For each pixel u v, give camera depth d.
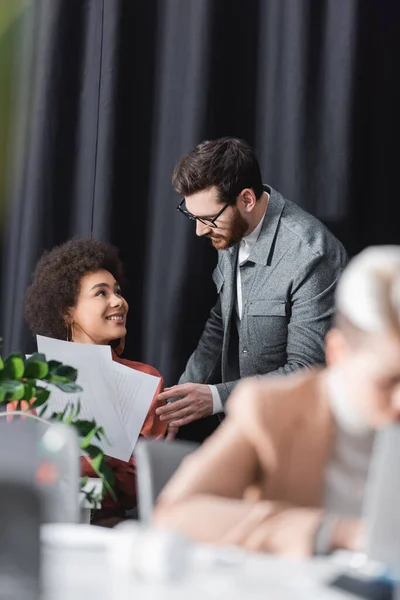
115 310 3.06
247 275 3.29
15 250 3.56
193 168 3.19
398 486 1.27
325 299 3.19
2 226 3.58
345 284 1.48
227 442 1.59
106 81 3.50
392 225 3.40
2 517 1.15
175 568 1.37
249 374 3.28
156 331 3.47
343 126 3.35
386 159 3.40
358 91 3.37
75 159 3.53
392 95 3.40
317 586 1.33
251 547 1.48
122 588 1.33
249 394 1.59
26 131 3.55
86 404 2.64
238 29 3.47
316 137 3.40
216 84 3.45
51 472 1.41
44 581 1.18
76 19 3.53
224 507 1.52
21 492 1.15
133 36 3.55
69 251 3.12
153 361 3.48
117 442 2.64
